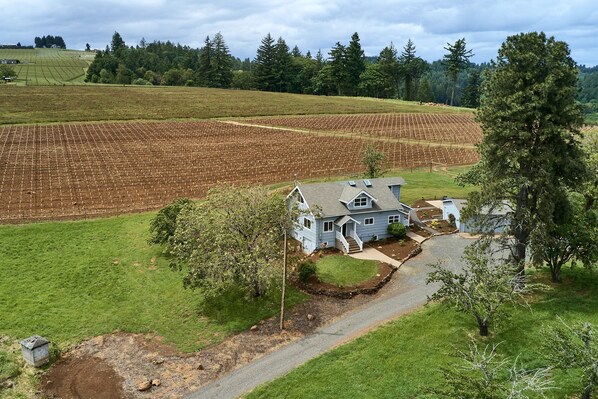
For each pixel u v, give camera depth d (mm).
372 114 141125
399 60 188125
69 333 29938
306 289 34719
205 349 27891
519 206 32438
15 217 49969
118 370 26188
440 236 45906
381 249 42062
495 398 17562
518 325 27875
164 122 118500
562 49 29391
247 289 32969
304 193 42969
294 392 23266
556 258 32906
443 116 137875
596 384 18438
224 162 77875
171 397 23562
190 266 32375
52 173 68312
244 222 33094
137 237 45500
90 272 38000
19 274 37344
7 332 29781
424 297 32844
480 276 27547
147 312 32500
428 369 24375
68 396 24141
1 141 88812
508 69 30578
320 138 101688
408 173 73750
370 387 23328
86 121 114625
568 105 29375
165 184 64625
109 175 68312
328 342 27844
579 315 28141
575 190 32469
